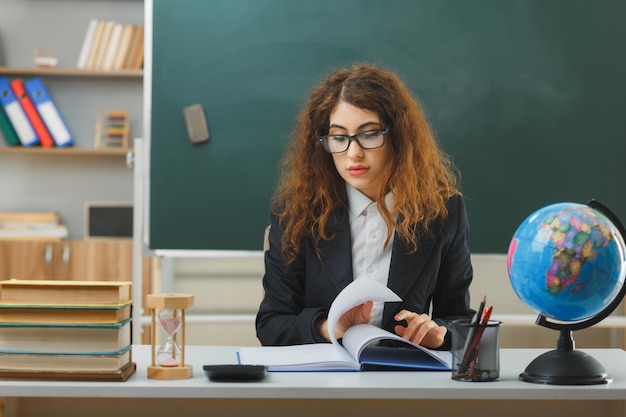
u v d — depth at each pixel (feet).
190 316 10.52
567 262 4.11
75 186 13.62
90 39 13.00
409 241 5.59
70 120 13.53
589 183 10.50
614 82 10.53
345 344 4.83
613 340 11.53
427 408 4.79
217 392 4.07
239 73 10.49
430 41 10.48
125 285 4.39
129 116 13.61
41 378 4.21
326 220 5.65
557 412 4.83
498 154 10.47
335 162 5.39
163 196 10.43
